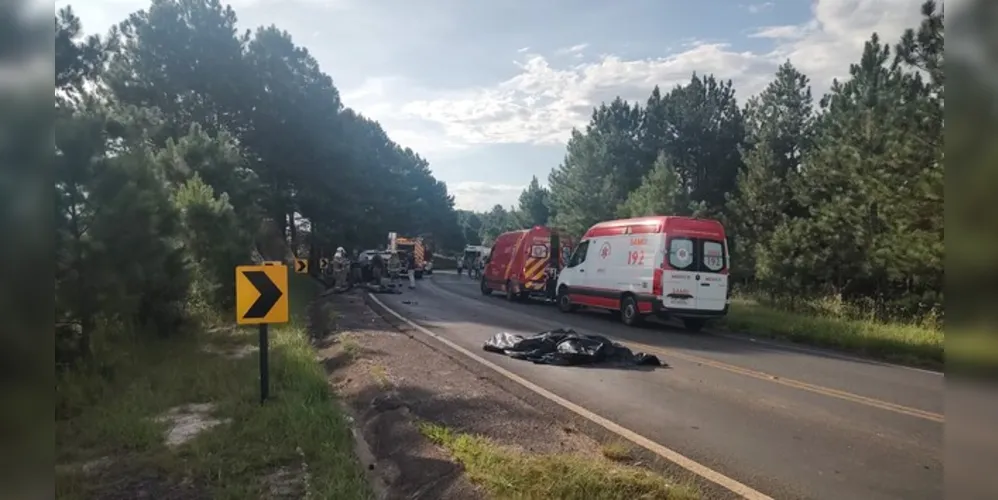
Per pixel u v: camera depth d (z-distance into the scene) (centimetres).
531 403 838
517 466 528
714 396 908
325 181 3797
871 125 2367
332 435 624
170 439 625
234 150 2203
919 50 1661
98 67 1529
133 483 519
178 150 1962
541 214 7500
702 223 1812
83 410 710
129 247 952
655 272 1775
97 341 938
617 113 4947
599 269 2048
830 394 939
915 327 1780
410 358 1102
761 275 2502
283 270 761
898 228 1838
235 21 3472
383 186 5875
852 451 661
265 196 2803
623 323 1906
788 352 1391
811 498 534
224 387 815
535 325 1780
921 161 1709
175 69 3222
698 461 620
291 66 3800
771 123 3494
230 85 3284
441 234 10450
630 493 495
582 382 984
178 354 1075
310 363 990
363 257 3650
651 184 3259
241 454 577
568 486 493
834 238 2248
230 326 1465
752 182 2975
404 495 496
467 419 715
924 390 984
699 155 4356
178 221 1248
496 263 3006
